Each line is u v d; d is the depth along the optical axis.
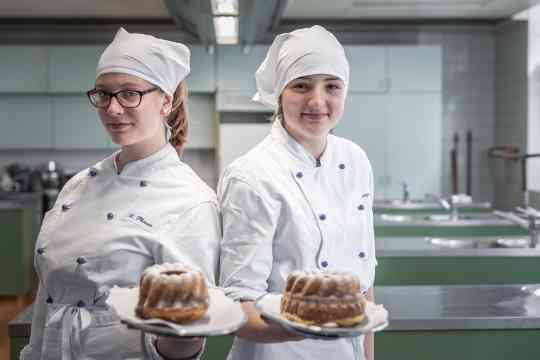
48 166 6.77
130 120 1.27
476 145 7.05
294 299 1.06
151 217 1.32
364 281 1.51
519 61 6.36
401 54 6.41
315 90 1.39
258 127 6.37
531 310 1.99
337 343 1.46
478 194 7.09
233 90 6.37
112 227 1.32
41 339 1.41
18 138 6.50
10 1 5.78
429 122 6.45
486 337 1.92
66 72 6.32
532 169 6.08
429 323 1.90
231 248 1.38
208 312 1.04
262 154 1.47
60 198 1.43
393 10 6.23
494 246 3.72
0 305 5.21
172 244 1.30
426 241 3.45
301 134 1.44
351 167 1.55
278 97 1.48
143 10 6.19
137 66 1.26
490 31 6.95
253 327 1.19
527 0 5.76
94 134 6.54
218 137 6.51
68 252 1.33
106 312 1.30
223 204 1.42
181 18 4.96
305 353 1.45
